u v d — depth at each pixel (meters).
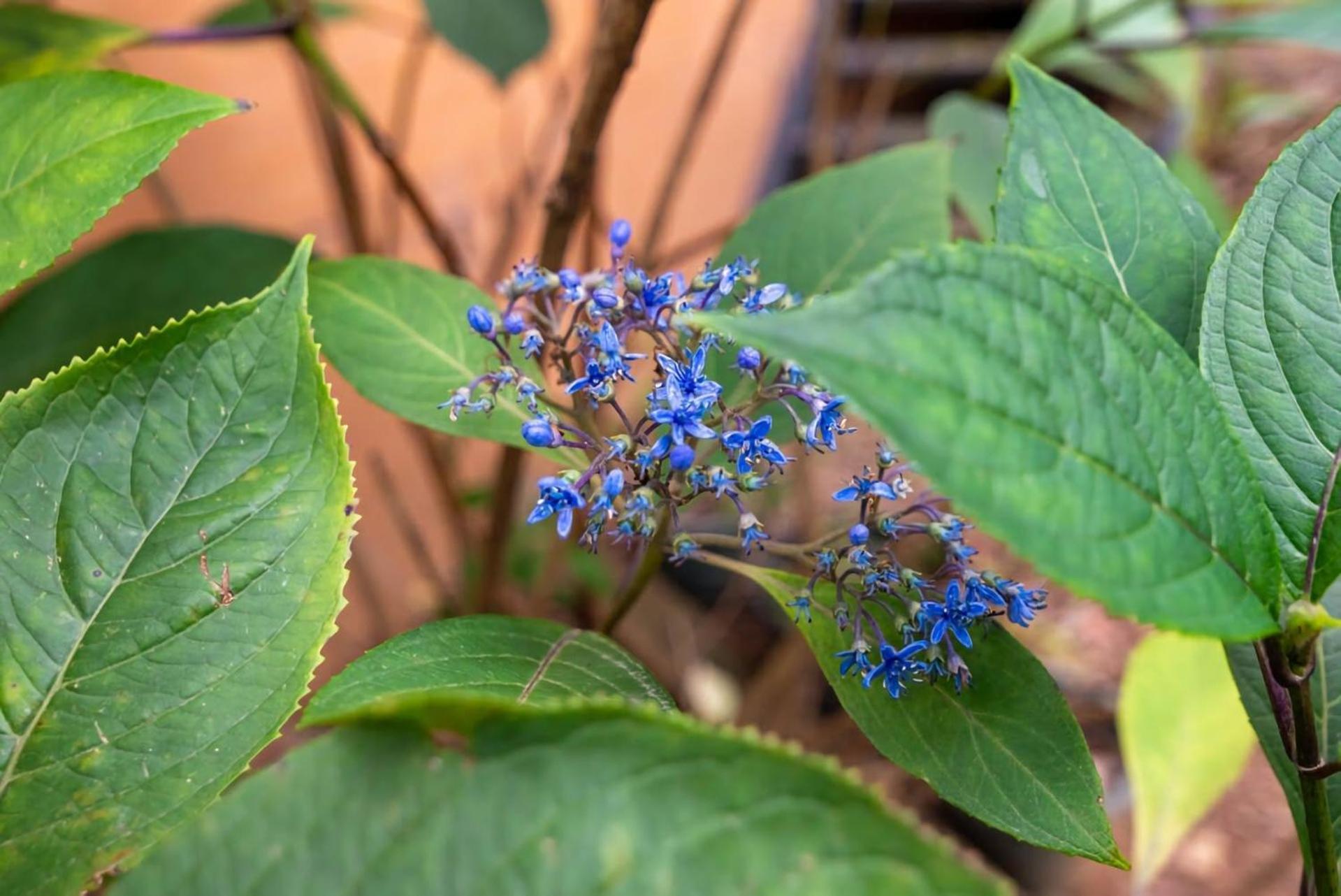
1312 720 0.49
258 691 0.50
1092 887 1.08
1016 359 0.45
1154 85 1.24
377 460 0.86
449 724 0.46
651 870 0.45
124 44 0.63
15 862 0.49
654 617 1.28
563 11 1.35
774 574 0.56
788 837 0.44
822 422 0.54
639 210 1.34
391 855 0.45
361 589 1.13
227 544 0.51
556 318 0.57
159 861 0.46
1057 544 0.44
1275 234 0.51
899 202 0.64
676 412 0.51
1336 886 0.50
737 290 0.58
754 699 1.04
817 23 1.49
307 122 1.21
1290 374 0.51
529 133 1.28
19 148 0.52
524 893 0.45
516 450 0.69
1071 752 0.53
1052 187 0.53
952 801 0.52
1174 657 0.74
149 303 0.65
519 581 0.99
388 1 1.32
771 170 1.40
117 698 0.50
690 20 1.52
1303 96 1.35
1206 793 0.72
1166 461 0.46
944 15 1.49
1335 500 0.50
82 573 0.50
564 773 0.45
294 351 0.51
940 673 0.53
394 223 0.90
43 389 0.51
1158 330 0.46
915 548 0.89
